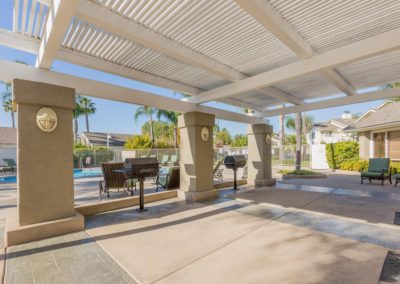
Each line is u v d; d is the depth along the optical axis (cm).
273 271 266
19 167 367
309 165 1869
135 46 421
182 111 653
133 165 507
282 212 507
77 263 292
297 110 813
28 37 381
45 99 386
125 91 532
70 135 417
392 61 494
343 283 240
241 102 847
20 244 350
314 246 329
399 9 325
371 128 1296
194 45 419
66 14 271
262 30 378
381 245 328
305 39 400
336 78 539
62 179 405
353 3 312
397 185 861
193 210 530
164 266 282
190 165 660
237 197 668
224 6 317
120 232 396
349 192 728
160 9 316
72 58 436
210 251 321
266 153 920
